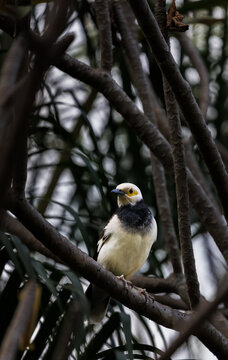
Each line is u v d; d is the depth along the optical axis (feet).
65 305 24.80
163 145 32.01
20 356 23.44
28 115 11.01
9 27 25.18
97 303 32.89
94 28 44.19
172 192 40.11
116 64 42.80
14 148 10.80
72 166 35.29
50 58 11.07
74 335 24.35
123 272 36.55
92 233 36.73
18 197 20.98
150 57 42.86
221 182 27.48
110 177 39.83
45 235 22.21
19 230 30.09
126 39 37.04
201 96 39.63
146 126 32.19
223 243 31.04
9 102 12.27
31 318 18.49
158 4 25.91
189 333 15.67
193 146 43.04
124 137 41.34
